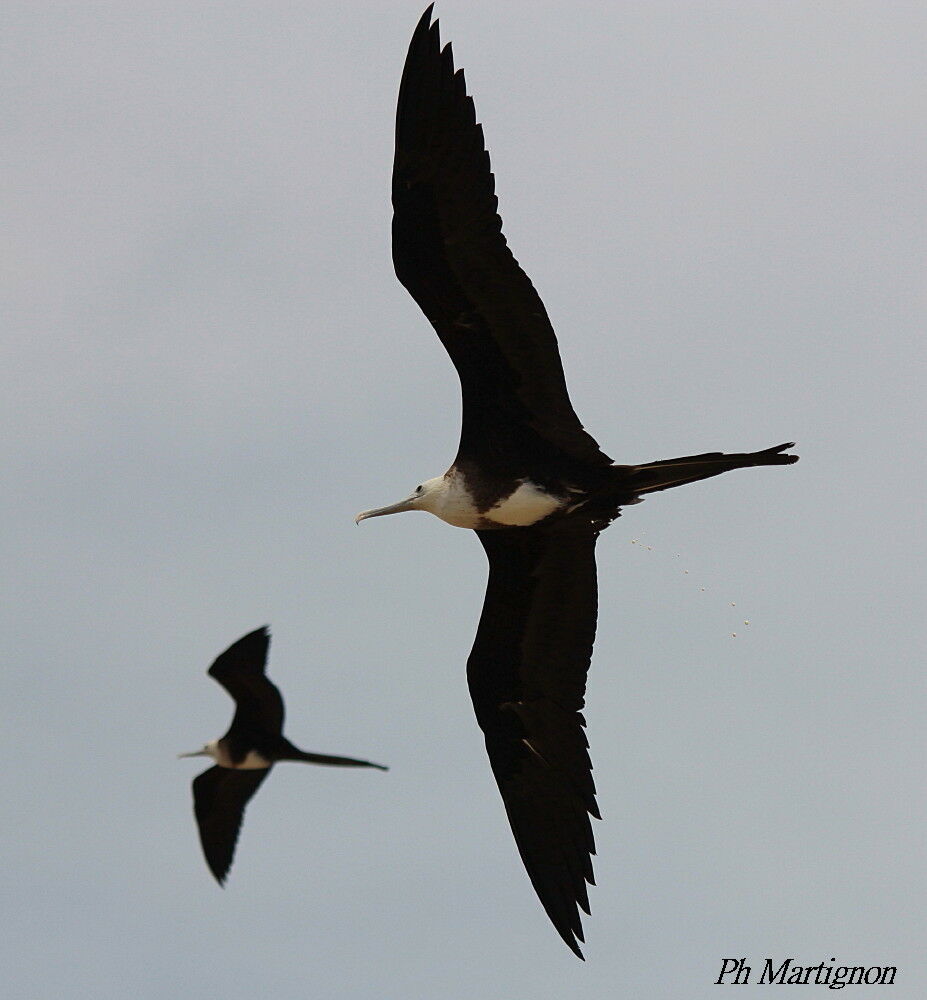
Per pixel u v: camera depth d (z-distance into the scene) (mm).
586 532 14906
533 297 13445
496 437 14250
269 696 15289
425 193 13242
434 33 13016
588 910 15266
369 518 14742
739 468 13578
